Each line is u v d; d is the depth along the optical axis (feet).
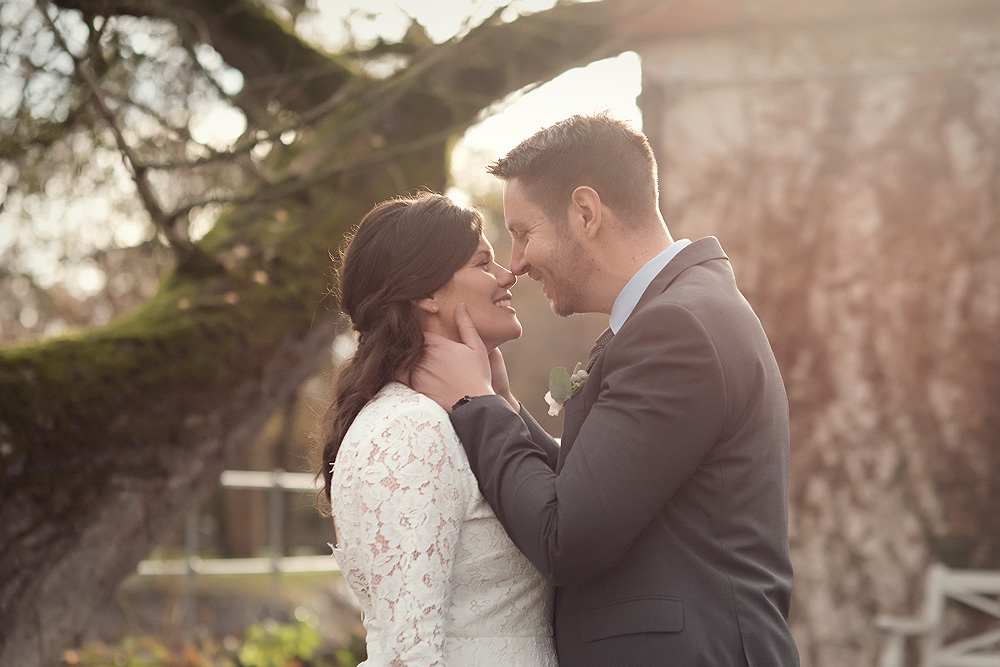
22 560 9.49
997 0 11.91
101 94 9.74
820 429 12.25
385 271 5.94
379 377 5.82
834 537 12.12
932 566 11.79
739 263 12.64
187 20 12.44
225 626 17.75
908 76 12.27
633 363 5.28
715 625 5.12
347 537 5.47
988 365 11.80
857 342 12.20
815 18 12.50
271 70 13.53
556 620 5.67
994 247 11.89
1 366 9.69
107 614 16.55
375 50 13.82
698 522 5.29
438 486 5.29
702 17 12.74
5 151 11.62
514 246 6.32
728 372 5.29
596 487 5.02
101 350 10.25
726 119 12.83
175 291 11.37
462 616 5.50
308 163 12.48
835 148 12.46
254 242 11.98
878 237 12.23
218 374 10.84
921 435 11.94
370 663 5.43
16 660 9.51
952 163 12.09
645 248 6.05
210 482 11.39
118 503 10.07
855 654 11.95
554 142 6.10
